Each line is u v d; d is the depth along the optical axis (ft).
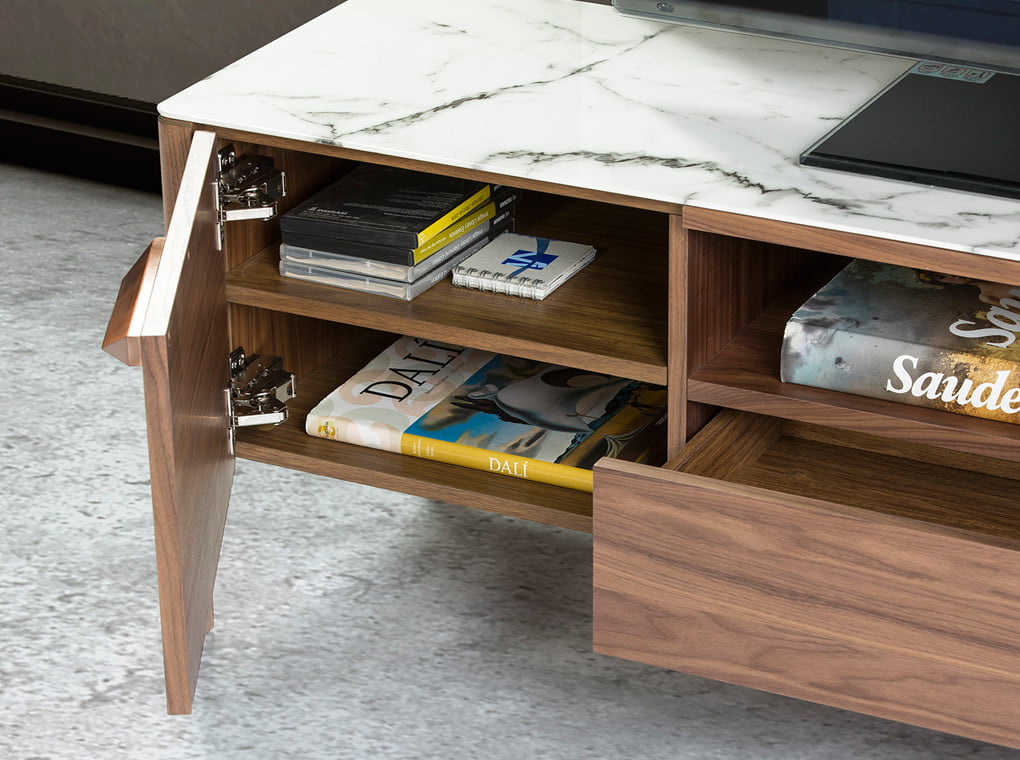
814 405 4.35
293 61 5.33
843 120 4.69
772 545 3.89
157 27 8.66
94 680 5.04
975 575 3.65
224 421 4.94
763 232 4.13
